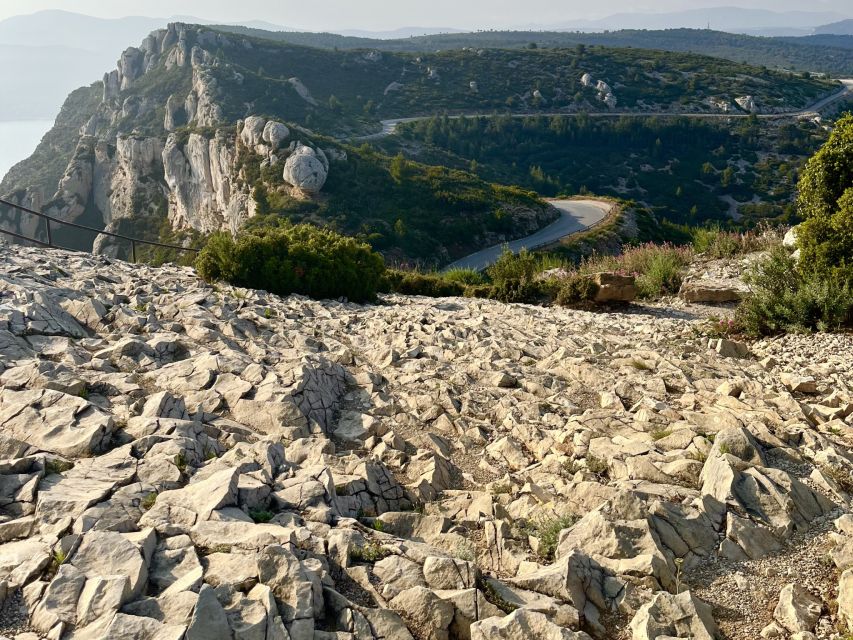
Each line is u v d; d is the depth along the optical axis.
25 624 3.79
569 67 174.12
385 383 9.93
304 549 4.70
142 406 7.18
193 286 14.12
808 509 5.66
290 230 19.42
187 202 90.62
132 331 10.05
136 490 5.29
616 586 4.70
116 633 3.59
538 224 70.06
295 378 8.59
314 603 4.10
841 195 14.24
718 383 9.43
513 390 9.70
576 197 83.94
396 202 70.19
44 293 10.34
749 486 5.80
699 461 6.53
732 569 4.98
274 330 11.71
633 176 119.50
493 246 66.00
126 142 98.94
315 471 6.04
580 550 5.14
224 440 6.95
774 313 12.63
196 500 5.11
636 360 10.63
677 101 157.00
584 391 9.61
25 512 4.93
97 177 110.69
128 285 12.85
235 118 117.81
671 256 21.81
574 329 14.13
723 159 125.12
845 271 12.45
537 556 5.30
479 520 5.91
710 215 105.25
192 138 86.06
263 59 156.12
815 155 14.76
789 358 11.09
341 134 119.88
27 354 8.30
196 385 8.32
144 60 171.62
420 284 23.27
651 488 5.99
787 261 13.84
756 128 133.38
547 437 7.91
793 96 161.62
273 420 7.71
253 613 3.87
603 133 133.75
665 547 5.13
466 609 4.27
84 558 4.26
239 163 76.69
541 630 4.04
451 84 163.38
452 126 132.00
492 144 129.88
